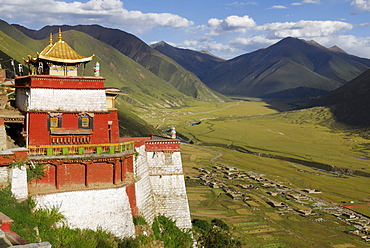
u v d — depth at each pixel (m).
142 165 40.41
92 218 33.34
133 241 34.50
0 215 21.95
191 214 81.12
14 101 39.84
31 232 27.94
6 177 29.89
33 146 31.83
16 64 103.56
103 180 34.66
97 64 35.59
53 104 33.12
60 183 32.72
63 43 36.62
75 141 33.94
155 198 41.66
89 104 34.41
